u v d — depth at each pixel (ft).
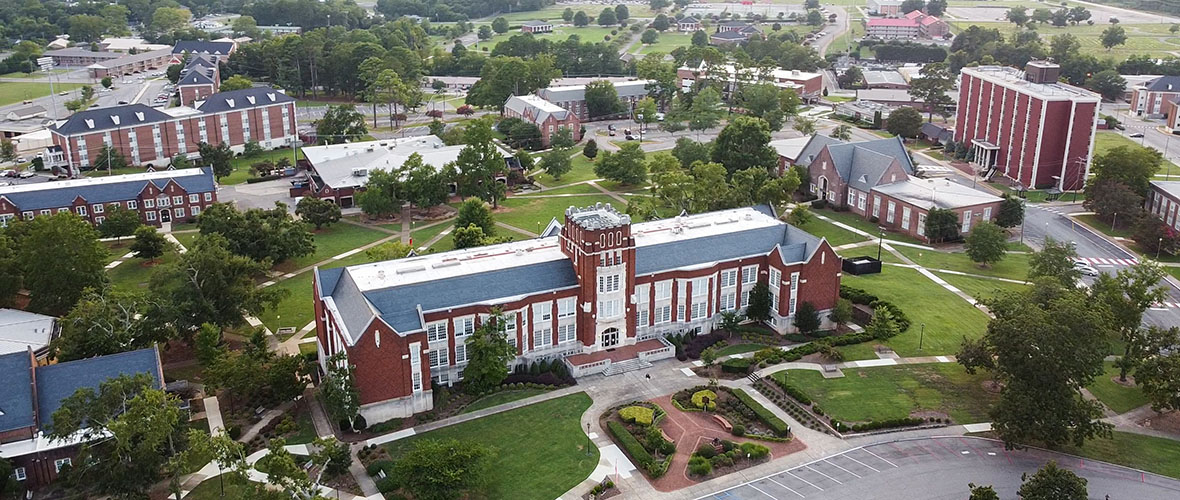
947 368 429.79
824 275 470.39
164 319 419.74
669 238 476.95
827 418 383.24
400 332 376.48
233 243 547.49
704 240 473.67
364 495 329.72
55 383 349.41
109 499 325.83
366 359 370.73
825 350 439.22
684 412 391.24
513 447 364.17
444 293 407.23
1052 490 291.99
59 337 414.41
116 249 625.82
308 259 601.21
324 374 419.13
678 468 349.00
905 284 545.03
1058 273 497.46
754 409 388.98
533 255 451.94
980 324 481.87
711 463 350.84
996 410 357.20
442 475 313.73
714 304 473.26
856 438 370.53
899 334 466.70
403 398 383.86
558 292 427.33
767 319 483.10
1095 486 333.83
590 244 418.51
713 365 435.53
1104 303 411.54
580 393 408.26
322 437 368.89
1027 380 356.18
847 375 422.00
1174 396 367.25
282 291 475.31
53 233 469.16
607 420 382.42
